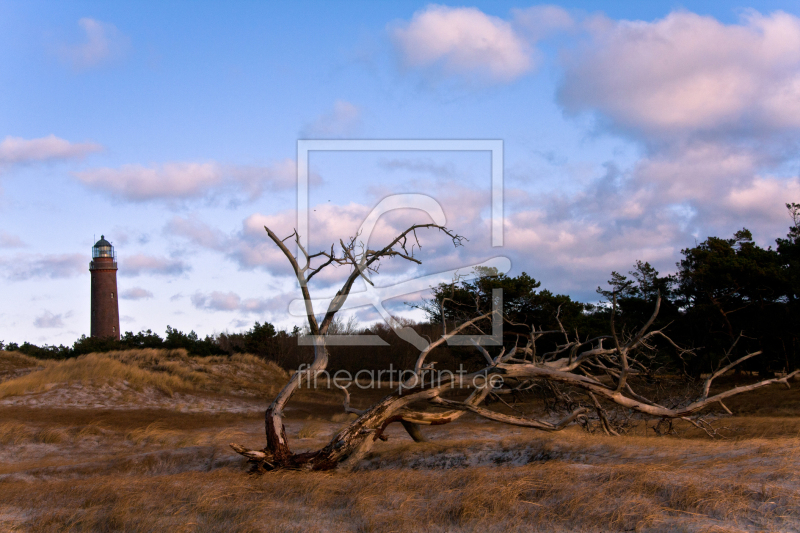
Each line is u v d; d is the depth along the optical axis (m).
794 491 6.75
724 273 27.92
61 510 8.57
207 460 13.94
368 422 12.23
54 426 18.56
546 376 12.77
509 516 7.06
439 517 7.25
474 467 10.50
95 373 26.61
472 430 18.67
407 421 12.86
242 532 7.09
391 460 12.59
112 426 19.58
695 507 6.66
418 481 9.13
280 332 44.28
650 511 6.66
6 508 9.11
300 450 14.77
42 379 25.62
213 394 28.19
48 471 13.29
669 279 31.83
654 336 29.58
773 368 30.36
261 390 30.84
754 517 6.29
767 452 9.03
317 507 8.23
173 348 40.66
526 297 26.47
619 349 12.67
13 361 31.95
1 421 18.97
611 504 7.02
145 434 18.33
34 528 7.77
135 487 9.66
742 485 7.03
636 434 15.65
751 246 31.11
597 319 32.38
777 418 17.56
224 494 8.87
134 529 7.50
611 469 8.45
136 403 24.00
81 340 41.78
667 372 23.00
